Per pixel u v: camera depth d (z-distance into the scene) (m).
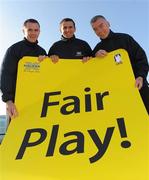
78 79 3.37
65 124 3.13
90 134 3.04
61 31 3.88
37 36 3.68
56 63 3.40
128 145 2.93
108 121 3.11
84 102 3.25
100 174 2.79
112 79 3.34
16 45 3.66
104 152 2.91
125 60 3.37
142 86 3.57
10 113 3.23
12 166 2.90
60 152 2.95
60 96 3.29
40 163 2.90
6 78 3.49
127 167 2.81
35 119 3.17
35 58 3.39
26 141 3.04
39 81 3.34
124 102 3.20
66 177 2.80
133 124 3.06
